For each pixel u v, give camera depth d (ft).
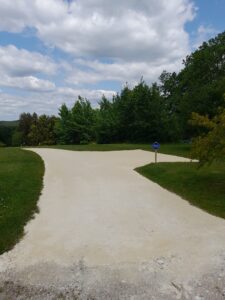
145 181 36.81
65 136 163.73
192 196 28.96
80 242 18.37
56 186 33.27
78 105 161.58
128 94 133.80
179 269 15.20
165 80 146.00
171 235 19.43
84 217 22.88
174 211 24.50
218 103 79.77
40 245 17.95
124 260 16.16
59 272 14.99
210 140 29.68
